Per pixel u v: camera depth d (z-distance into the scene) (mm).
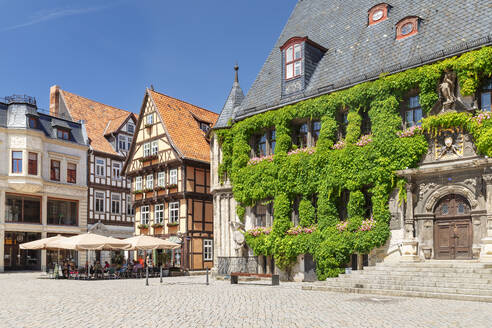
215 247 29688
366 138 22547
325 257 22906
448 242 20141
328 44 27688
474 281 15836
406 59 22406
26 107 41094
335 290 18266
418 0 24625
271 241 25734
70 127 45531
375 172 21812
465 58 19953
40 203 42094
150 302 15320
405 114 22078
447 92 20281
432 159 20594
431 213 20578
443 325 10539
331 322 11055
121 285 23406
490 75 19719
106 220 48125
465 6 22094
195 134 41406
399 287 16969
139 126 42250
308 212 24641
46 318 12070
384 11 25531
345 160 22922
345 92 23703
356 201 22438
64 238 31094
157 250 39562
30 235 41281
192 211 37875
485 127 19047
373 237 21547
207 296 17078
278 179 25906
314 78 26469
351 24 27297
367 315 12047
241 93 32062
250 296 16891
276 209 25719
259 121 27516
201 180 39062
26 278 30750
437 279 16594
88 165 47062
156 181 40344
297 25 31266
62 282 26281
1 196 39250
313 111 25047
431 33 22422
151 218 40406
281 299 15820
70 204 44781
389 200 21672
